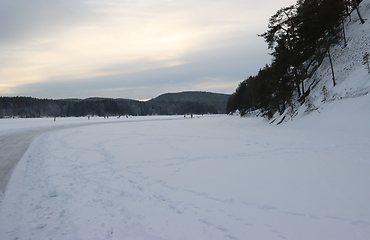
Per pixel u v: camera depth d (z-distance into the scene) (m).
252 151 10.12
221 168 7.23
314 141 11.90
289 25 26.61
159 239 3.13
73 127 32.00
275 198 4.50
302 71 26.17
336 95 19.70
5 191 5.32
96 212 4.10
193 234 3.23
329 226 3.34
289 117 24.59
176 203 4.43
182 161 8.56
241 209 4.05
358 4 28.62
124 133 21.41
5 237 3.27
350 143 10.56
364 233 3.12
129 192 5.16
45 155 10.16
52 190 5.25
